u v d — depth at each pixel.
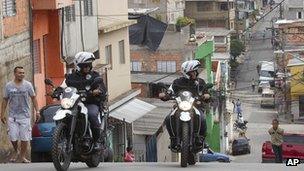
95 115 14.30
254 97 91.00
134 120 36.53
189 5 110.44
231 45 103.50
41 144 21.08
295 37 78.88
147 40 55.66
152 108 40.19
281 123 77.69
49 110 22.05
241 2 127.38
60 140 13.61
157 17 79.25
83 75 14.49
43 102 28.16
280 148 26.20
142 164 17.00
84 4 34.47
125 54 43.78
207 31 102.00
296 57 75.44
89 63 14.41
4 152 20.61
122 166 16.31
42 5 27.09
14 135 17.81
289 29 79.31
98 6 39.50
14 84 17.67
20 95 17.69
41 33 28.34
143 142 39.88
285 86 80.00
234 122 79.31
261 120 81.81
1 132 20.48
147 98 46.34
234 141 61.81
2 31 22.16
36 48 27.83
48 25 29.59
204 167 16.09
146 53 56.03
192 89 15.55
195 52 57.62
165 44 56.16
